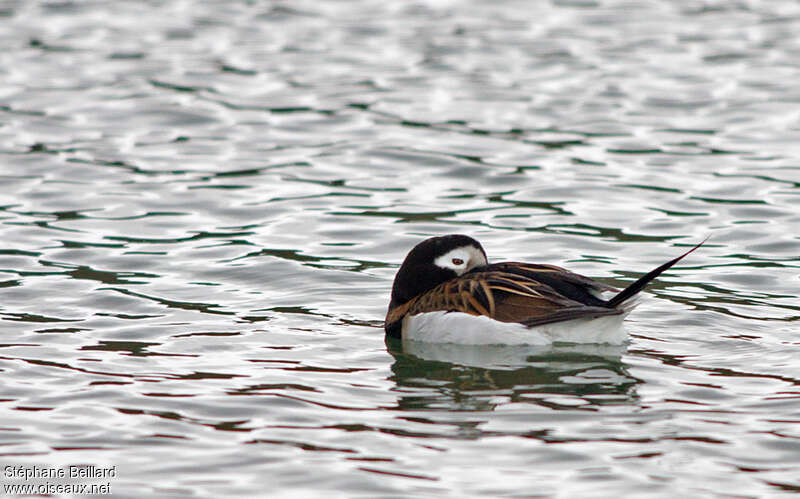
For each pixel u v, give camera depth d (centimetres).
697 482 902
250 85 2423
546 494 884
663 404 1058
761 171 1895
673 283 1432
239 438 995
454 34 2806
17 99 2302
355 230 1666
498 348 1220
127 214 1728
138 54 2639
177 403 1071
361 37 2795
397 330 1284
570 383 1119
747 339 1235
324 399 1084
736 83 2391
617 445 970
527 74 2477
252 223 1694
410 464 939
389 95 2353
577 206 1756
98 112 2236
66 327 1288
